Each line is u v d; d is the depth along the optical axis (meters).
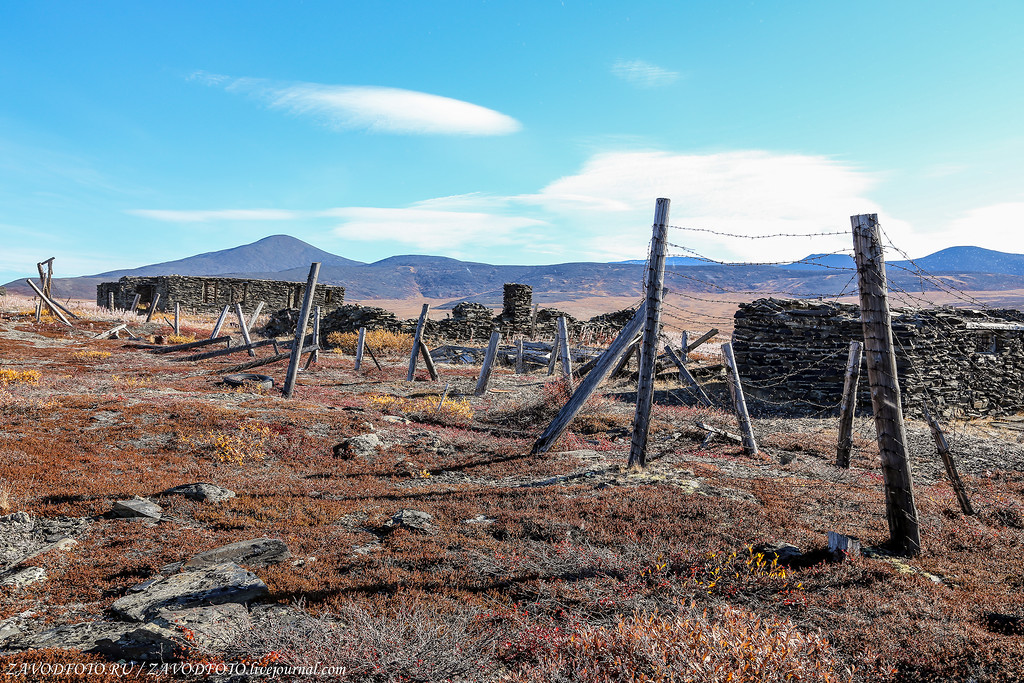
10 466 9.66
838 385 21.72
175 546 7.09
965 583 6.68
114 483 9.43
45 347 29.75
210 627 4.82
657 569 6.54
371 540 7.67
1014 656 4.78
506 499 9.64
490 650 4.82
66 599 5.67
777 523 8.45
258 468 11.62
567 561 6.83
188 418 13.93
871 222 8.07
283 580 6.04
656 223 12.29
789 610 5.71
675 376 26.25
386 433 14.55
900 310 22.09
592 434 16.12
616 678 4.36
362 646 4.56
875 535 8.19
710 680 4.13
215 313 62.53
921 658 4.79
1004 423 20.97
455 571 6.56
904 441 7.86
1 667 4.26
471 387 23.44
